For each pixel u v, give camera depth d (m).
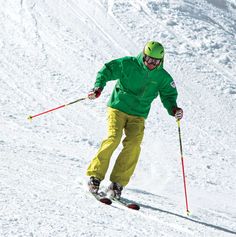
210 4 66.06
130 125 14.51
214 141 34.59
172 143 31.94
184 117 37.81
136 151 14.26
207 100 42.25
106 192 14.20
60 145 24.23
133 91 14.36
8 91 33.41
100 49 45.09
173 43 51.47
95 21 50.06
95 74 40.19
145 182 21.56
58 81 37.34
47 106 32.34
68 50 43.16
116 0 55.75
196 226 12.51
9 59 39.25
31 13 47.84
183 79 45.16
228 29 59.81
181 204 16.59
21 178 12.88
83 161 20.17
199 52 51.41
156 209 13.85
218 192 23.28
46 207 10.15
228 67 50.09
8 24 45.44
